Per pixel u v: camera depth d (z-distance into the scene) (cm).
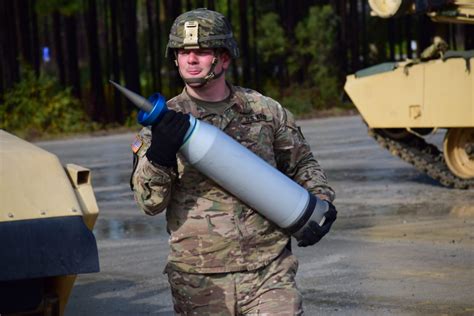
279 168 629
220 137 564
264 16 4803
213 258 590
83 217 617
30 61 4206
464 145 1936
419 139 2023
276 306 588
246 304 595
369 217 1568
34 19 4403
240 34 4897
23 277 580
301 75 5031
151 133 588
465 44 2152
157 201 580
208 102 603
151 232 1488
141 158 594
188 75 591
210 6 4797
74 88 4347
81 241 594
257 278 593
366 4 5647
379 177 2108
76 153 3028
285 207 575
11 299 610
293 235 588
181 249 594
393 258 1233
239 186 571
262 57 5069
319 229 582
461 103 1872
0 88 4134
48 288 635
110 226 1559
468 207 1659
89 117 4275
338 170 2255
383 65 1984
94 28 4291
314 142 3027
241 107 606
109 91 4450
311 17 4847
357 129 3519
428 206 1678
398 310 979
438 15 1861
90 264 593
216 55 591
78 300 1061
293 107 4656
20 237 585
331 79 4912
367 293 1052
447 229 1438
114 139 3634
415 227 1462
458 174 1923
